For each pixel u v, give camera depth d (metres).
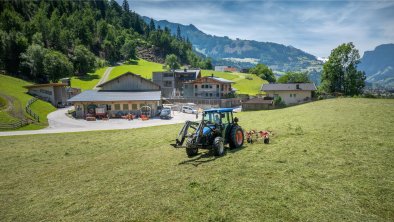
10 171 12.03
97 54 152.38
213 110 12.00
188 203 6.69
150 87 55.50
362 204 6.07
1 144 20.78
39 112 44.19
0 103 41.78
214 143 11.03
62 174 10.73
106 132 26.36
